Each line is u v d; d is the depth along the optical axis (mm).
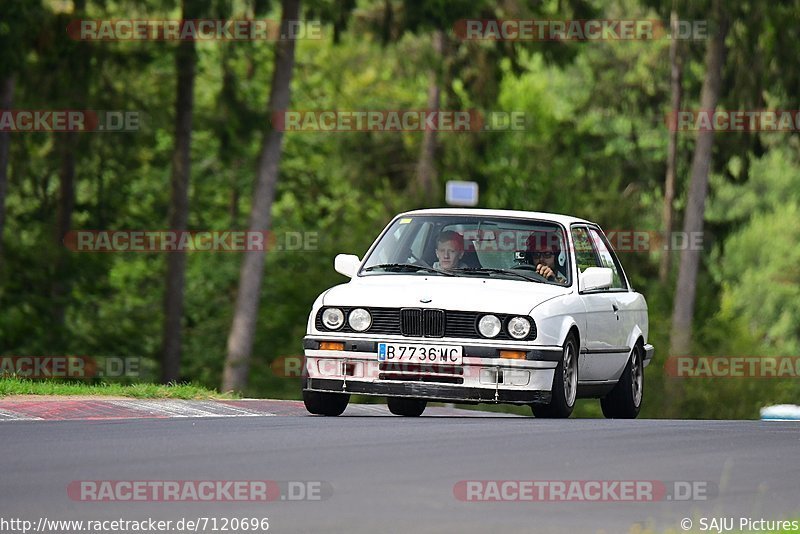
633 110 158250
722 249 146000
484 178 154625
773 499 26281
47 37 109375
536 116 176125
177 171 119000
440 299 43438
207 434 34531
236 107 114188
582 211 155875
